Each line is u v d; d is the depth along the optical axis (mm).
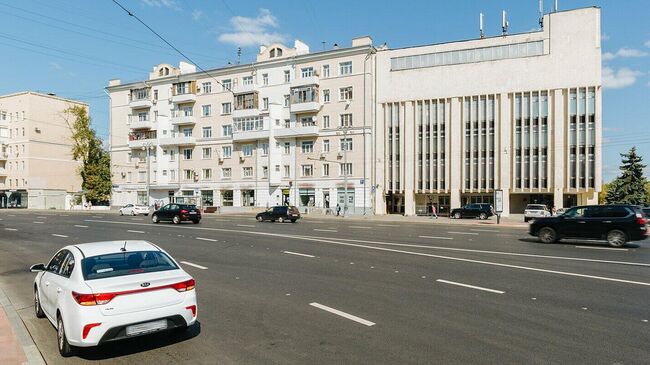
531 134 43531
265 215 33406
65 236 20906
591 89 41812
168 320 5398
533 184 43438
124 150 63094
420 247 15695
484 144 45375
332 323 6422
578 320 6406
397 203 49656
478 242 17469
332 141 49219
